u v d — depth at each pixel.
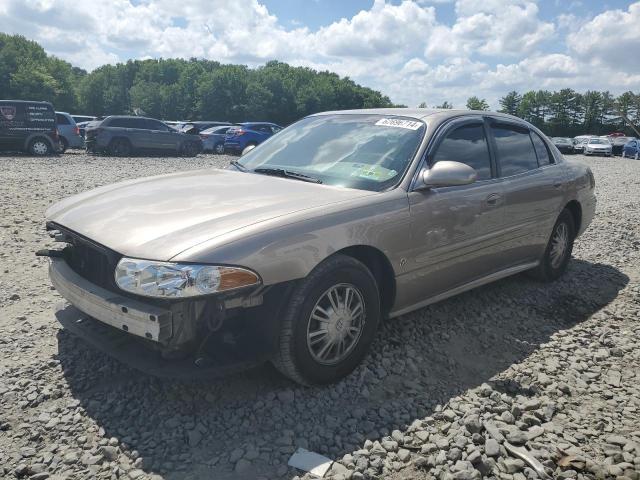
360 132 4.06
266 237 2.76
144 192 3.46
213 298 2.66
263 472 2.44
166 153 22.58
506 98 95.88
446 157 3.88
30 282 4.79
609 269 5.96
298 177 3.71
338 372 3.18
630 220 8.88
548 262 5.20
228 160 21.31
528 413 2.98
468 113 4.32
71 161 17.58
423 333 3.99
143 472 2.42
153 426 2.76
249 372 3.29
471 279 4.19
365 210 3.22
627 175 19.52
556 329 4.27
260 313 2.87
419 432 2.76
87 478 2.38
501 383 3.31
